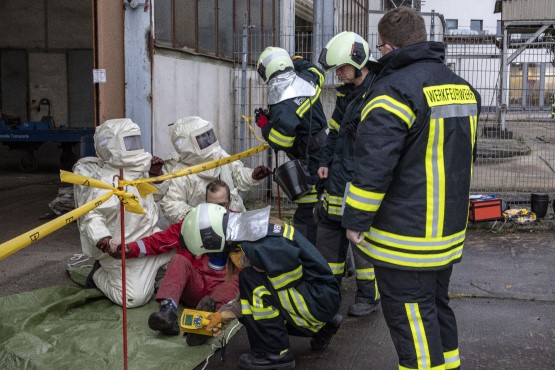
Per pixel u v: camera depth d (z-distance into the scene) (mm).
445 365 3516
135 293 5035
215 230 3797
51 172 13055
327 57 4398
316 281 3971
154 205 5355
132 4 6695
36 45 14625
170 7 7391
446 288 3484
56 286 5359
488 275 6023
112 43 6633
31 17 14562
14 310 4938
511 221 7797
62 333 4578
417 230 3184
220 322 4145
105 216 4930
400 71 3201
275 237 3840
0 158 14031
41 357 4230
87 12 14531
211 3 8602
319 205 4961
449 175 3211
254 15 10227
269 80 5137
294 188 5066
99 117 6508
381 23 3379
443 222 3211
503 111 13070
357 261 5031
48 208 9102
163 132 7145
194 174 5492
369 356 4316
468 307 5211
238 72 9414
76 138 12516
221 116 8906
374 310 5102
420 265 3199
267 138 5172
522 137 16156
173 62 7387
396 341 3295
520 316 5012
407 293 3238
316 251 3986
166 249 5062
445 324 3508
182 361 4164
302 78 5211
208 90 8445
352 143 4438
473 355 4281
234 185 5918
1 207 9188
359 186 3086
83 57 14648
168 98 7262
